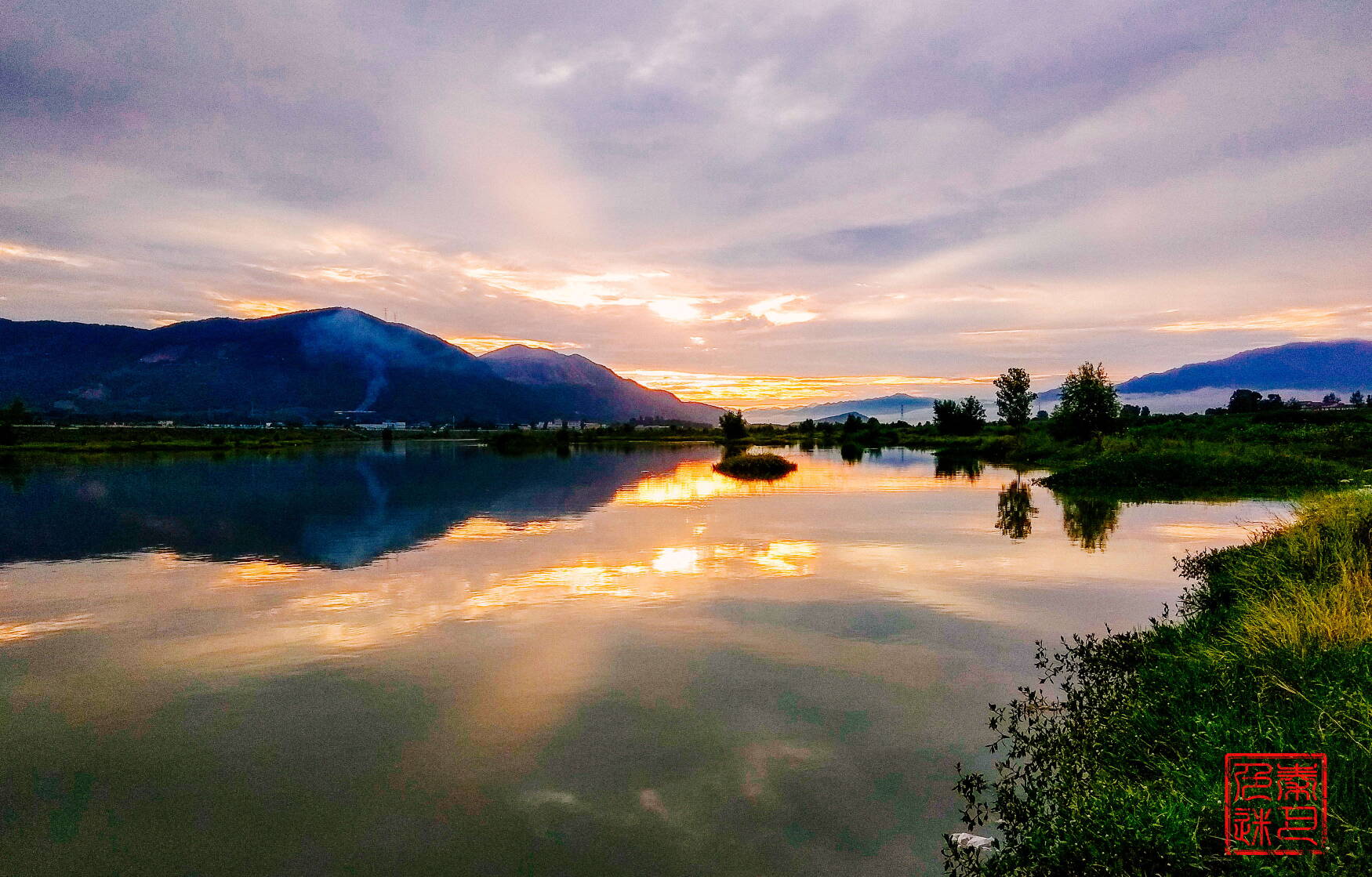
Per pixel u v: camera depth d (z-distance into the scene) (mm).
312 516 24453
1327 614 7527
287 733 7531
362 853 5496
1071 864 4574
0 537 20250
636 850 5473
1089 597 12648
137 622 11625
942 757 6871
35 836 5738
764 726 7590
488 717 7867
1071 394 48219
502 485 37062
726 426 108562
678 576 14602
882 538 19188
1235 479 30953
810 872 5191
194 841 5660
